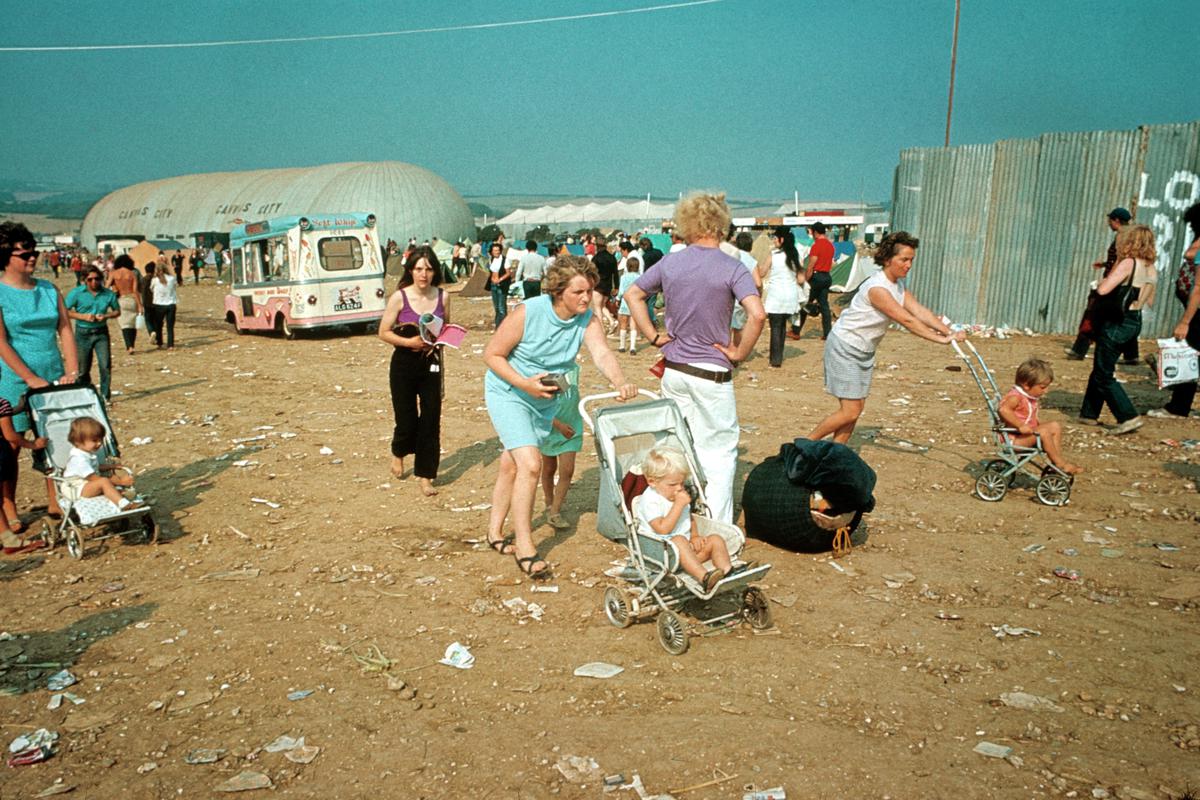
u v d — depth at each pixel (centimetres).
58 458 587
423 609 468
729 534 452
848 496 523
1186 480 661
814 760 322
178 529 608
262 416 1002
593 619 452
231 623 455
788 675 388
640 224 6456
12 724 360
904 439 810
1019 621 438
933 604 463
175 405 1088
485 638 433
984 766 317
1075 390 1006
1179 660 394
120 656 419
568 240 4031
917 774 312
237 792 312
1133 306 778
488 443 845
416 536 584
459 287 3641
